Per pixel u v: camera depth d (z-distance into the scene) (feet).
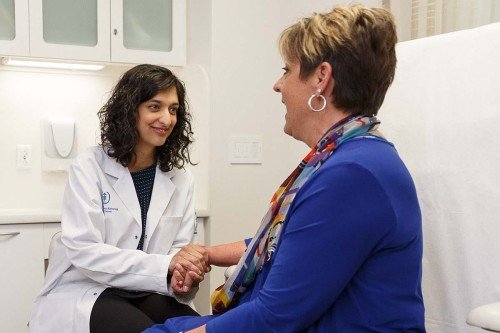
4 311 7.44
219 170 8.61
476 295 4.48
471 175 4.50
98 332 4.90
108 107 5.71
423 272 4.91
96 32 8.30
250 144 8.80
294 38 3.72
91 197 5.42
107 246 5.31
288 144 9.07
